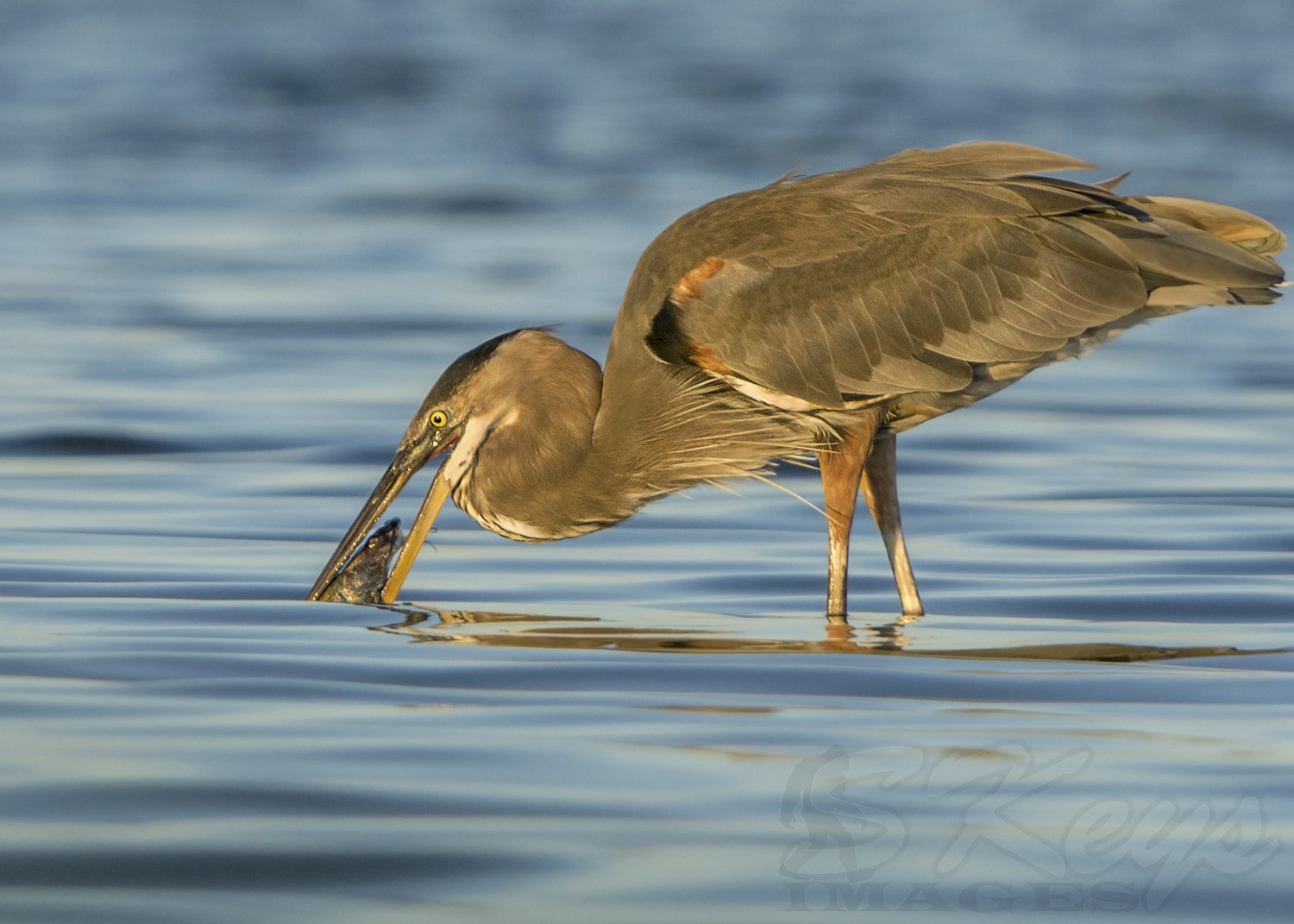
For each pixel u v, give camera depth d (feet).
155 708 27.73
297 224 121.39
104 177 141.90
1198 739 26.40
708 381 39.32
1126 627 36.94
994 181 39.42
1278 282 38.32
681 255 39.22
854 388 38.22
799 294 38.42
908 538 48.88
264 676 30.35
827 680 30.68
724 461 39.91
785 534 49.88
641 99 192.95
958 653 33.58
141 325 84.99
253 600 38.70
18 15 276.41
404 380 72.69
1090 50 241.55
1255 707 28.76
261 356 77.97
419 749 25.46
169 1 304.91
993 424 67.97
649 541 48.75
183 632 34.45
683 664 32.04
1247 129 163.22
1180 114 174.40
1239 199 119.03
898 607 39.91
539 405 39.68
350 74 213.87
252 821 22.16
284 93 197.67
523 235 116.67
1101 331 39.19
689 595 41.14
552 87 204.74
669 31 271.69
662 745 25.82
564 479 39.70
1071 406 71.61
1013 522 50.72
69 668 30.66
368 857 20.95
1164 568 44.01
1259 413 69.10
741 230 39.19
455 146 162.81
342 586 39.52
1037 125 165.78
